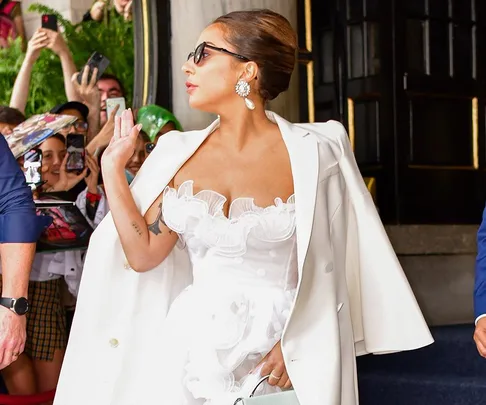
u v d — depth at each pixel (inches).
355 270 116.3
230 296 106.4
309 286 107.1
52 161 187.5
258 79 110.6
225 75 110.1
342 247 111.5
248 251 107.0
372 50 289.4
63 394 111.9
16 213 130.1
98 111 234.8
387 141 287.9
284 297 107.0
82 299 112.7
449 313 267.7
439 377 203.9
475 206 298.2
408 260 265.4
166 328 109.3
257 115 112.6
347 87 291.9
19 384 185.9
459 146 297.4
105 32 263.1
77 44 263.9
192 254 110.6
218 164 111.2
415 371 212.7
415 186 289.7
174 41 235.0
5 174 131.2
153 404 107.6
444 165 294.5
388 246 113.5
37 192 173.0
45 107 264.1
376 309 113.3
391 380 201.0
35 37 252.1
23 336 129.5
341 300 110.1
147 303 113.4
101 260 113.2
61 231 164.4
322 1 293.6
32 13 276.8
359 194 114.0
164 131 209.2
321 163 110.2
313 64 292.5
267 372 105.3
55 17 253.3
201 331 106.0
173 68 235.6
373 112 290.4
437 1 293.7
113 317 113.0
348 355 109.6
